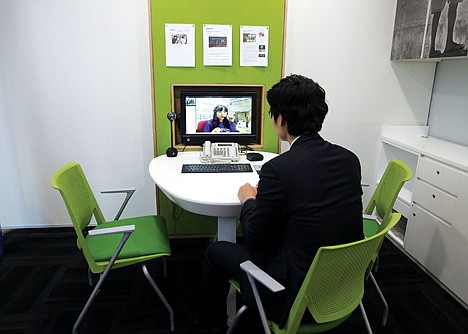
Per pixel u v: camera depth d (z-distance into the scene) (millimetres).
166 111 2535
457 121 2631
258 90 2609
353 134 2914
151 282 1778
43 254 2539
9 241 2707
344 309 1314
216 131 2533
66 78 2584
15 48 2498
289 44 2666
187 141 2525
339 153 1307
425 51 2383
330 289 1229
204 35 2420
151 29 2379
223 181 1918
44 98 2609
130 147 2766
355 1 2637
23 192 2793
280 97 1306
